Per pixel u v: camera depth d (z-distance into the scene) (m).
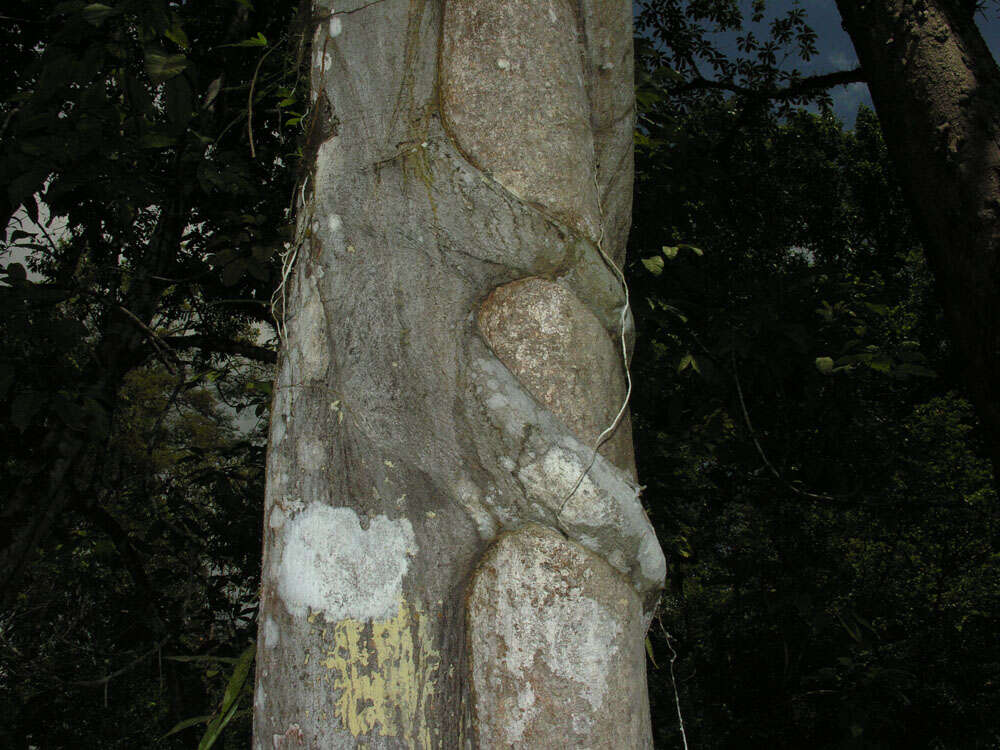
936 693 6.41
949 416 7.02
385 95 1.03
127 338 3.32
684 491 4.44
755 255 5.52
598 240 1.03
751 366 3.77
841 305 3.68
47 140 2.52
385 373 0.94
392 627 0.88
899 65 3.49
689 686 6.27
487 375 0.93
